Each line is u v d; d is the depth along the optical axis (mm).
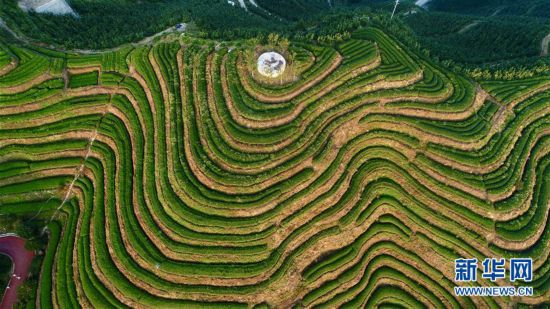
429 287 39875
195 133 41000
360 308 38844
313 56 43562
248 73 42719
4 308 38531
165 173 40250
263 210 38469
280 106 40906
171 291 36531
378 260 40469
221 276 36750
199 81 43094
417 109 42219
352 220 39750
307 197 39312
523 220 39969
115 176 42031
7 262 40406
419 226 40438
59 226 42281
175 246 37344
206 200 38219
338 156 40531
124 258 37656
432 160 41188
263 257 37781
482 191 40156
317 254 39844
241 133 40031
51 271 39531
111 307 36469
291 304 38000
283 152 39281
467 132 41562
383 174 41531
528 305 38438
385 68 43281
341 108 41438
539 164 43594
